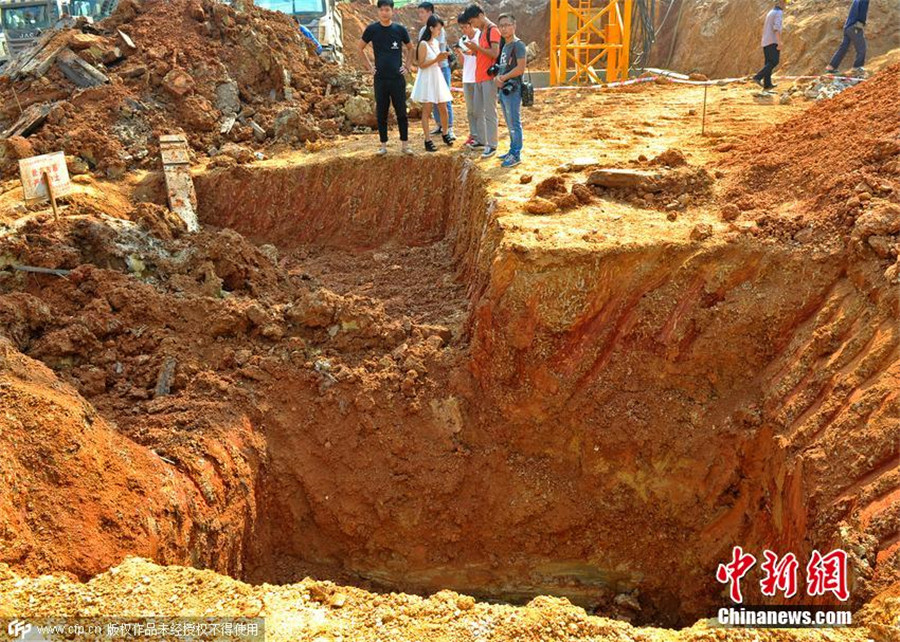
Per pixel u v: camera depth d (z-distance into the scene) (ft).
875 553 14.19
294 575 20.85
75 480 15.34
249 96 39.58
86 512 15.06
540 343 20.72
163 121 36.22
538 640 12.39
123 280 23.99
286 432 21.11
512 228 21.97
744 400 19.81
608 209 23.54
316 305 22.94
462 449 21.33
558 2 62.69
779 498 18.07
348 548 21.27
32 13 61.00
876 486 15.10
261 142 37.29
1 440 14.90
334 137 37.45
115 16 40.88
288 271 29.48
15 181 30.83
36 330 22.12
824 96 37.99
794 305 19.51
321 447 21.21
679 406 20.31
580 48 56.95
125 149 34.60
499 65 27.71
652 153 29.09
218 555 18.01
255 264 27.17
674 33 69.82
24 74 37.24
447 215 31.83
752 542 19.11
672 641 12.29
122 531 15.33
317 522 21.09
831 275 19.25
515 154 28.50
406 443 21.24
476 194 27.30
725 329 19.92
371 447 21.26
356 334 23.06
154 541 15.87
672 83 49.34
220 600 13.07
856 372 17.24
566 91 48.42
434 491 20.99
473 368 21.75
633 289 20.44
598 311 20.65
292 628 12.59
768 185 23.32
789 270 19.66
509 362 21.03
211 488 18.33
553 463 21.42
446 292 27.02
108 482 15.97
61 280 23.98
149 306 23.09
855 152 21.43
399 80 30.89
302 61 42.70
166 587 13.32
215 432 19.71
